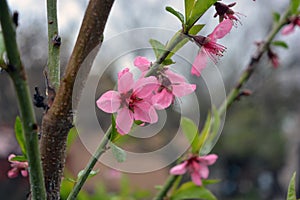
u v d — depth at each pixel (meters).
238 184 4.55
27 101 0.30
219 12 0.39
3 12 0.29
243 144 4.44
